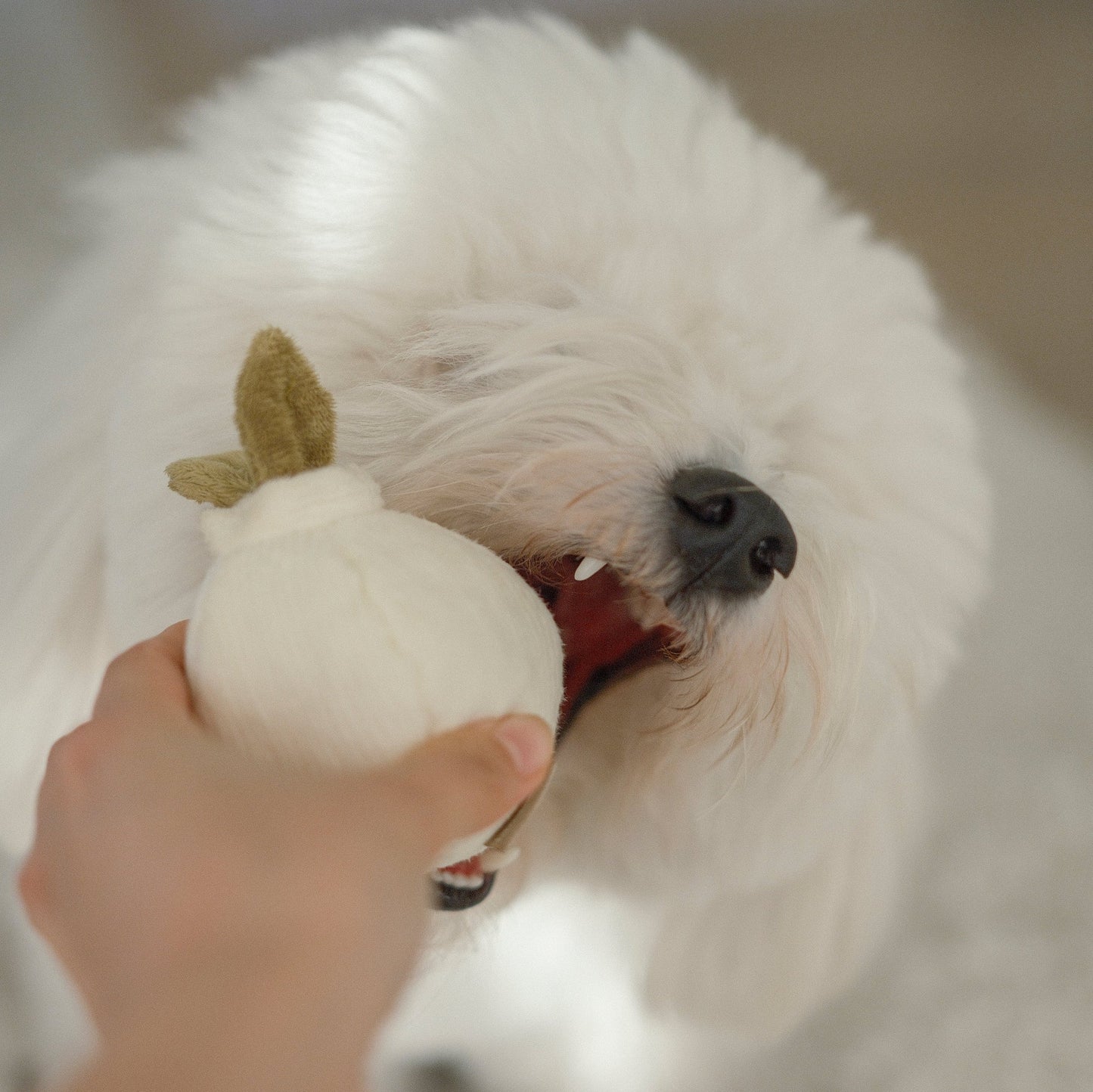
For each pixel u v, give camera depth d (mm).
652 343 566
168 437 566
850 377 613
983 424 1352
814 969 782
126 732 356
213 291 585
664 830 644
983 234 1661
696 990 785
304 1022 285
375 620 389
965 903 1016
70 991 750
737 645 538
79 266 719
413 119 595
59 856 329
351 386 576
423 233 578
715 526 519
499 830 432
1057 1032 933
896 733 656
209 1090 273
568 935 790
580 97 615
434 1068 882
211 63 1684
